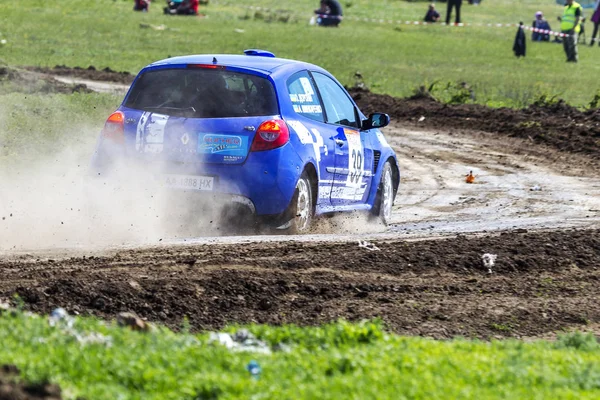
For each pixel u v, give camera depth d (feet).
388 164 134.72
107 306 71.05
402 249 97.55
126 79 304.91
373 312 76.18
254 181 102.89
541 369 54.03
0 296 70.13
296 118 108.68
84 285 73.61
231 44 443.32
